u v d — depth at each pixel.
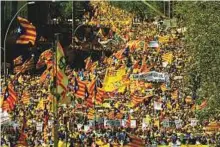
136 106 121.44
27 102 125.62
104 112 114.50
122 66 168.50
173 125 105.69
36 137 97.75
